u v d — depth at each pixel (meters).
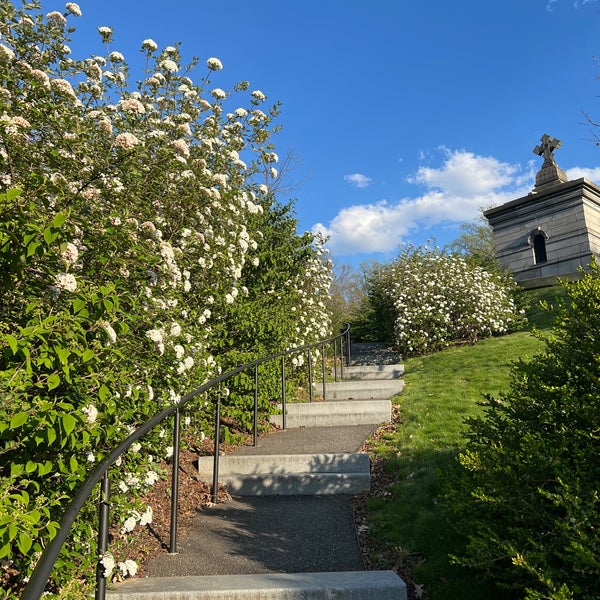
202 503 4.22
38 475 2.32
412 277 12.88
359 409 6.50
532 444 2.47
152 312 3.56
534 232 16.03
